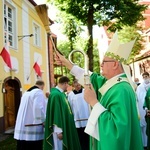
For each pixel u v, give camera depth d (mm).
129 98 2160
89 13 17234
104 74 2414
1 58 11352
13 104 12695
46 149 4895
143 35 28078
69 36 18359
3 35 11477
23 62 13844
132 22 17875
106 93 2297
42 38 17328
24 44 14117
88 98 2242
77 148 5016
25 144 5527
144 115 7109
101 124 2082
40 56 16766
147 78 7449
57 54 3207
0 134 10586
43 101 5586
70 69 3156
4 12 12188
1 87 11242
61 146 4957
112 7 17188
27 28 14727
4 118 11258
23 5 14227
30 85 14648
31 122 5543
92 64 16906
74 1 16828
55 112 4844
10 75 12156
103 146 2025
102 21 17875
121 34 23953
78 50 2730
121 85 2221
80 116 6211
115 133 1996
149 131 6531
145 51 27953
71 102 6270
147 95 6738
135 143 2111
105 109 2154
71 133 4977
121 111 2057
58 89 5125
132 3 17562
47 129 4914
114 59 2355
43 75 17266
